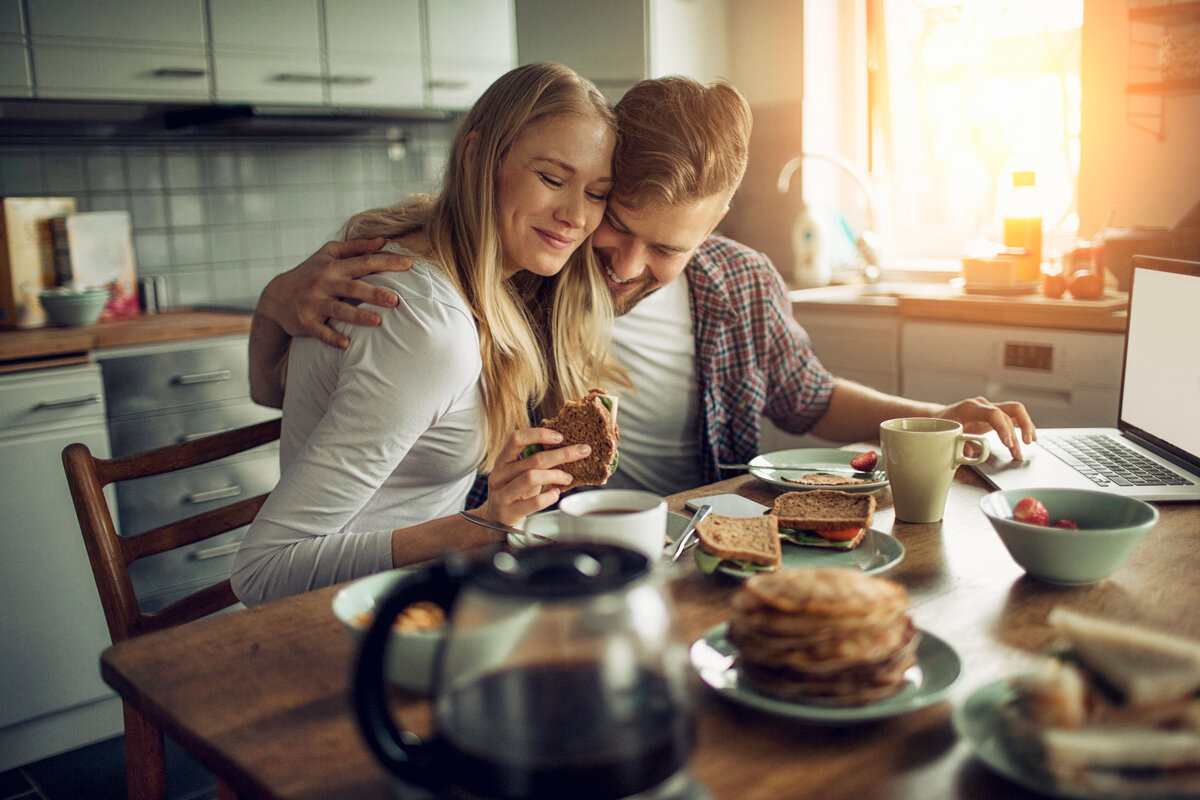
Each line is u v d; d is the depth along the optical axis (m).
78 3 2.32
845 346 2.72
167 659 0.74
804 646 0.60
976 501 1.11
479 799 0.49
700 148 1.14
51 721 2.14
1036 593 0.82
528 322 1.31
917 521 1.04
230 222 2.95
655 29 2.97
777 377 1.67
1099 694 0.54
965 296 2.45
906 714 0.62
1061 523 0.88
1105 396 2.18
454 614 0.52
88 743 2.20
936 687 0.63
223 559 2.41
